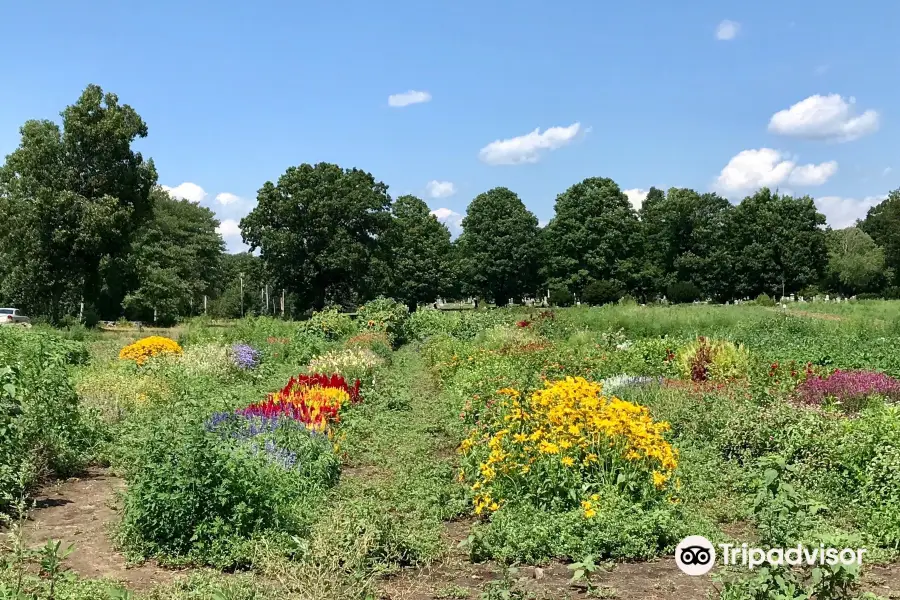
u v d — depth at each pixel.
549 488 7.06
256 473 6.63
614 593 5.30
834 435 8.44
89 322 43.59
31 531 6.66
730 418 9.78
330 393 12.46
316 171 55.09
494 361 16.81
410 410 13.84
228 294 75.56
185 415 8.79
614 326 27.72
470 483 8.06
